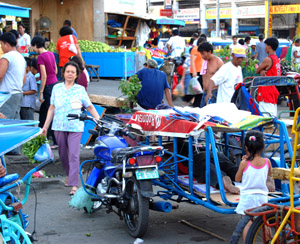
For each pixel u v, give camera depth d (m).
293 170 3.91
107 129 5.71
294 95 7.07
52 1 19.05
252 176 4.38
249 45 18.16
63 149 6.71
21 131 4.12
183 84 10.73
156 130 5.35
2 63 7.68
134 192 5.07
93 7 19.02
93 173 5.75
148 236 5.21
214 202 4.69
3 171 4.05
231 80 7.48
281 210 3.98
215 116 5.07
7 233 3.77
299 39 15.98
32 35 18.44
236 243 3.99
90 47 17.50
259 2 37.06
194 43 15.62
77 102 5.44
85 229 5.42
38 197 6.61
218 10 36.69
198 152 5.23
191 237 5.19
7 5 12.20
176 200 5.46
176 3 42.34
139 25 20.34
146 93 8.86
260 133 4.42
